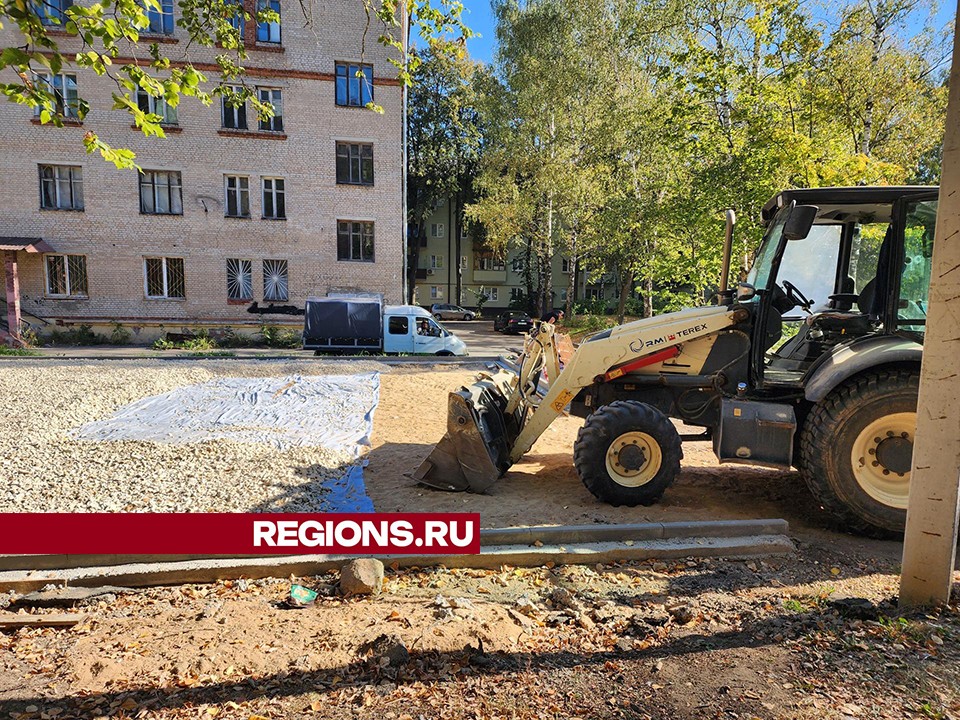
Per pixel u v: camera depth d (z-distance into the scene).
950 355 3.00
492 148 29.62
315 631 3.29
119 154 3.75
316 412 9.09
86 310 24.48
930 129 14.40
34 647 3.24
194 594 3.90
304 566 4.16
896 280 4.78
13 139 23.33
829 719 2.35
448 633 3.17
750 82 12.68
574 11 24.52
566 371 5.73
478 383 6.25
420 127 40.94
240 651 3.06
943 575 3.12
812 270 5.73
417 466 6.55
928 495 3.12
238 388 10.44
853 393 4.58
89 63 3.59
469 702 2.62
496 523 4.83
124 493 5.35
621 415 5.14
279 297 25.61
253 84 24.28
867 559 4.30
